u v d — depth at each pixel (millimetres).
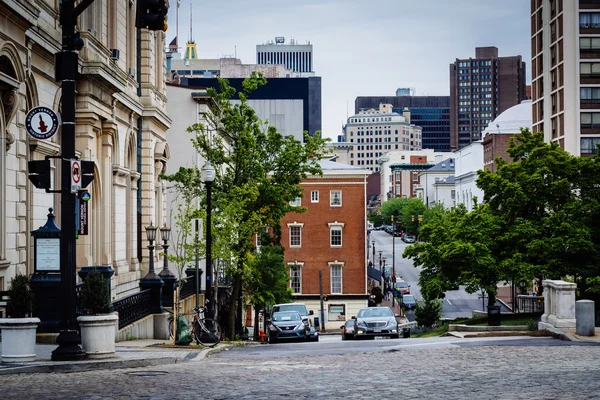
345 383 15547
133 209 44125
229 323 47031
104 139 37531
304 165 49719
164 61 51938
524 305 66125
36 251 24047
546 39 120938
